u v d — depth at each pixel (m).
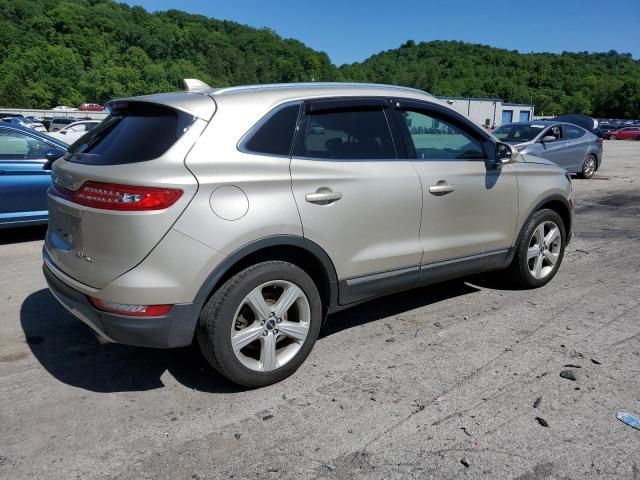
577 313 4.57
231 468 2.61
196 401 3.21
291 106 3.41
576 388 3.32
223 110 3.17
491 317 4.49
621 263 6.20
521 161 4.82
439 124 4.19
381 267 3.76
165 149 2.98
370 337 4.10
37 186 6.76
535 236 5.02
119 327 2.92
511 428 2.91
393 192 3.73
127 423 2.98
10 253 6.43
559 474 2.56
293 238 3.24
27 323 4.32
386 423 2.97
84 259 3.05
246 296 3.13
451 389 3.32
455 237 4.22
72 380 3.45
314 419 3.01
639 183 13.64
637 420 2.98
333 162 3.49
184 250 2.90
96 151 3.31
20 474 2.56
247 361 3.25
